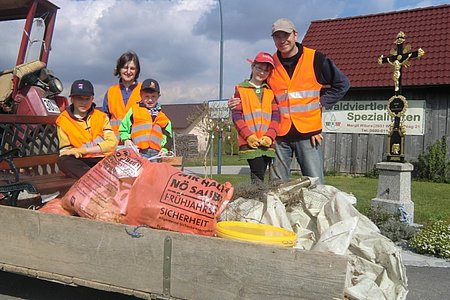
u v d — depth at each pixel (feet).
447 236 19.48
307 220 10.94
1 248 10.76
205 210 10.09
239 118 15.65
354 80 51.01
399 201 25.46
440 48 49.55
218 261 8.57
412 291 14.96
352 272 9.30
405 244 20.85
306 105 16.48
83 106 14.79
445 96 47.98
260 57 15.44
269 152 15.60
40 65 17.72
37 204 13.92
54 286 13.85
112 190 10.58
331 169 53.36
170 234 8.98
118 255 9.47
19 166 15.38
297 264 7.96
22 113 17.37
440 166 47.26
